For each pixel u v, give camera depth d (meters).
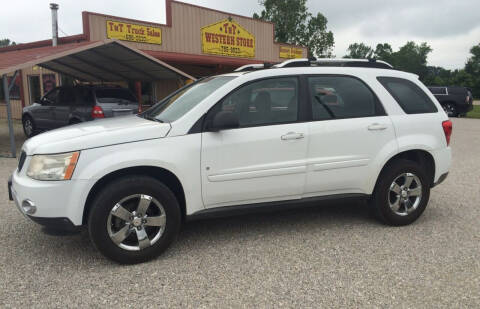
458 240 4.12
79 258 3.72
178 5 16.78
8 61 9.37
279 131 3.94
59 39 15.17
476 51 74.81
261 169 3.91
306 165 4.06
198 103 3.83
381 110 4.39
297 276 3.35
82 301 2.98
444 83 78.88
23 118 12.75
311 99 4.14
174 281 3.28
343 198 4.32
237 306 2.90
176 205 3.70
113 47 10.17
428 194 4.57
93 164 3.38
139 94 15.41
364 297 3.02
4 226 4.52
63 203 3.35
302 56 24.72
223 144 3.76
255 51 21.23
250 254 3.79
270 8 44.50
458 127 16.17
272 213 5.02
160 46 16.22
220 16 18.86
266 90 4.00
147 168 3.64
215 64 19.14
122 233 3.51
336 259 3.67
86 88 10.52
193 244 4.04
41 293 3.09
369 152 4.29
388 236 4.23
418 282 3.24
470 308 2.88
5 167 7.89
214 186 3.79
